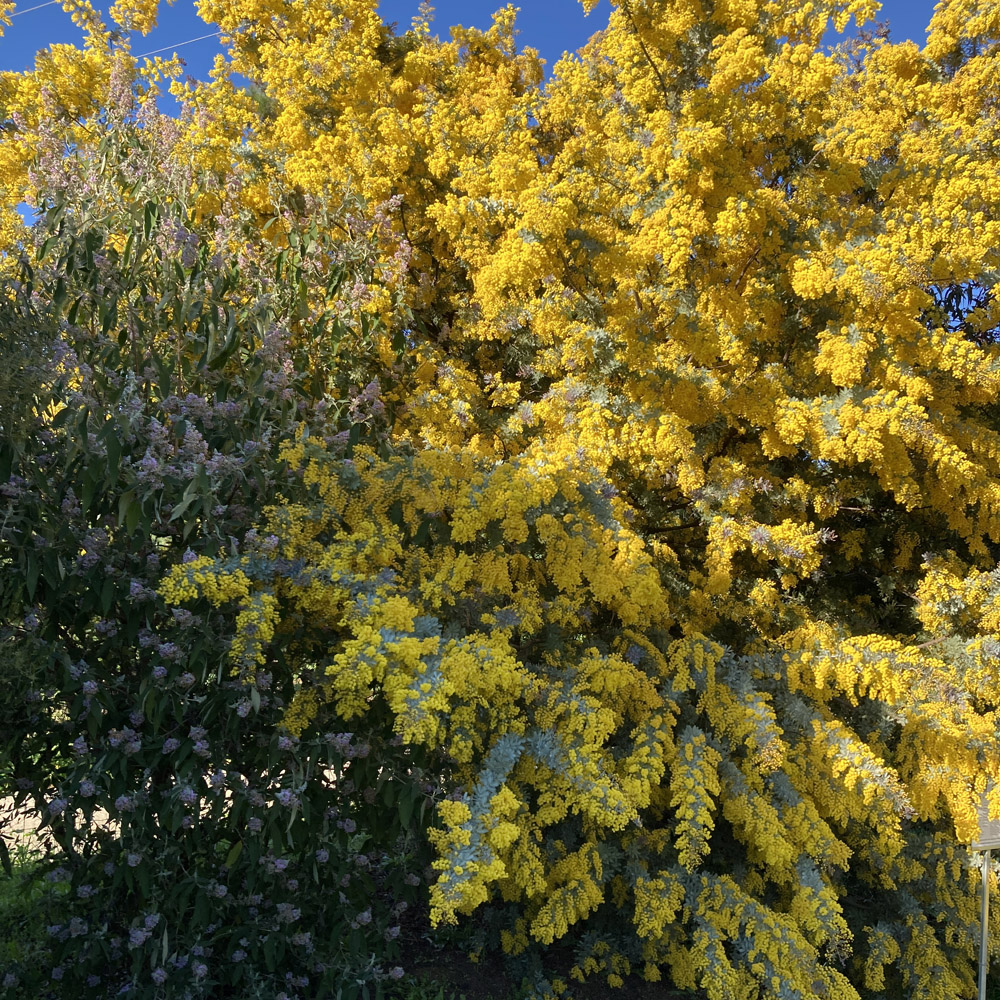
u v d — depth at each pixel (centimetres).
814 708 367
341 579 269
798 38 416
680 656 344
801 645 369
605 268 390
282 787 267
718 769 325
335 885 278
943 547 473
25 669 241
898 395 384
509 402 445
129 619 266
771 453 399
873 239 372
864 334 370
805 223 397
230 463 267
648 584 324
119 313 301
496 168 393
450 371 418
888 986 354
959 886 368
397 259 418
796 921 311
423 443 397
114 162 346
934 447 361
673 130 371
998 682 353
